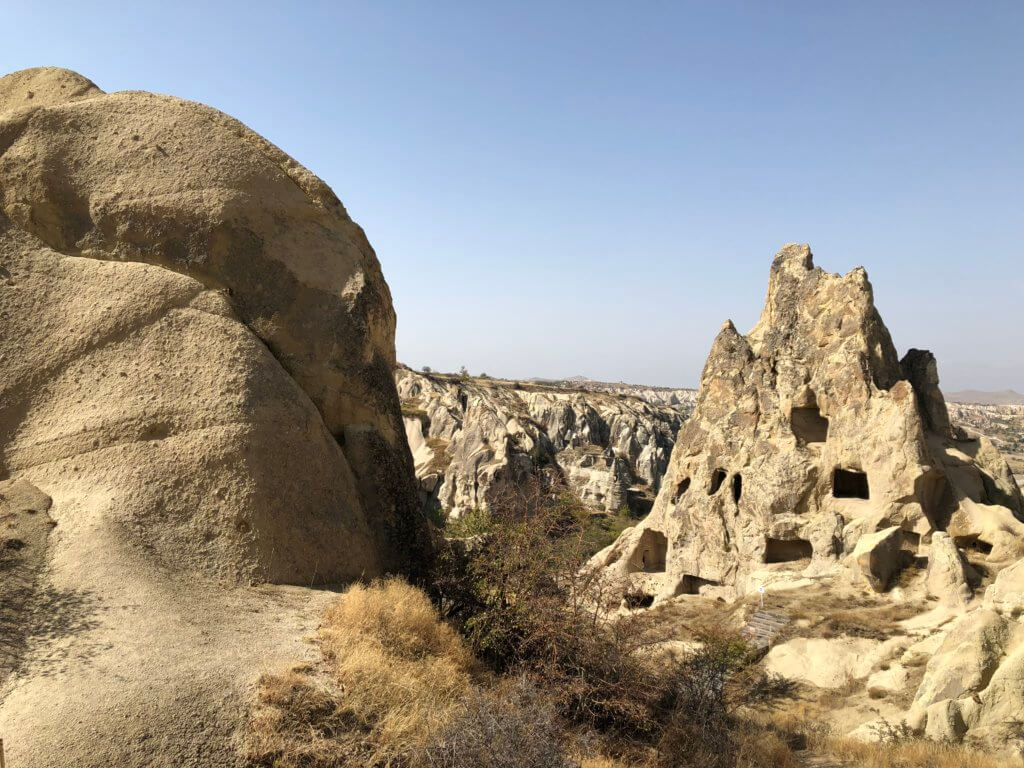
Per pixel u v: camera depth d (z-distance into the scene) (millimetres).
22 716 7582
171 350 13078
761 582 33375
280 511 12273
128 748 7441
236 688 8516
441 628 11625
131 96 16000
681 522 39125
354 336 15000
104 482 11688
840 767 14992
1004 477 35531
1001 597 20578
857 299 37000
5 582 9648
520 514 14008
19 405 12531
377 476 14477
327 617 10734
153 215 14609
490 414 87812
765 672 24500
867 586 29516
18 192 14523
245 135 16125
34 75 17094
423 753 8375
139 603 9805
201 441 12219
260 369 13203
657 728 12273
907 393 33094
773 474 36219
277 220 15281
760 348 40469
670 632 16734
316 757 7977
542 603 12328
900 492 31859
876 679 22516
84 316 13250
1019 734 15344
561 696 11406
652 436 117375
